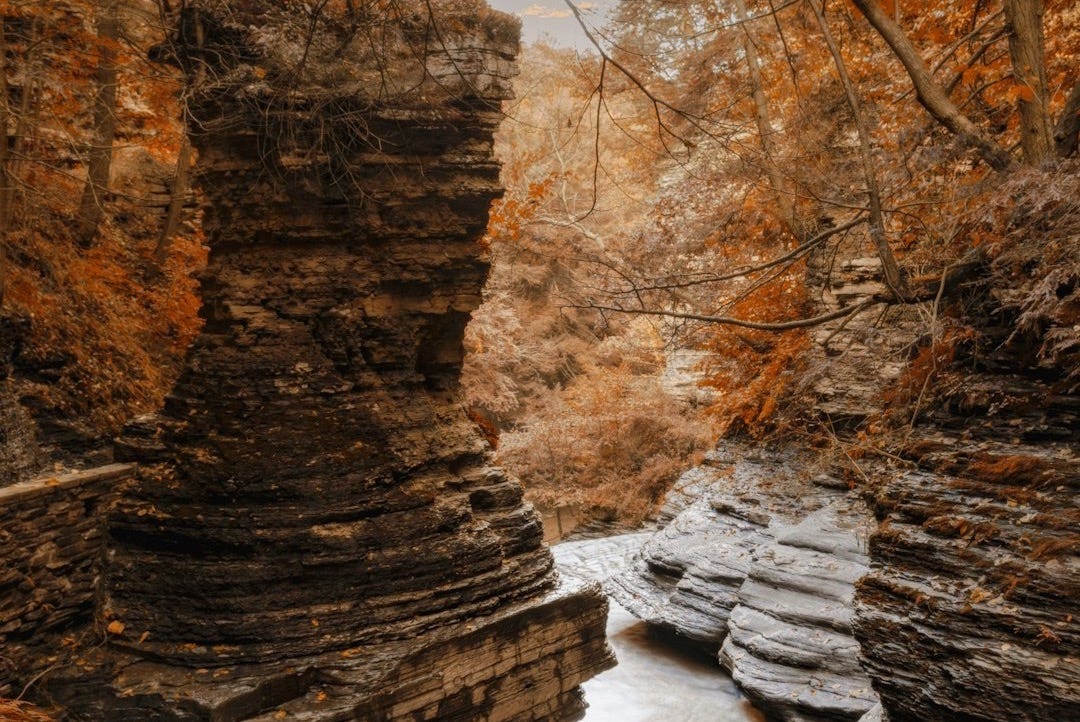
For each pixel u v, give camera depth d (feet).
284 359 29.45
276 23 29.40
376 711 26.27
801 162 37.19
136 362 39.99
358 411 29.94
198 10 28.94
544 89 85.71
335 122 29.91
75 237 40.73
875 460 38.68
